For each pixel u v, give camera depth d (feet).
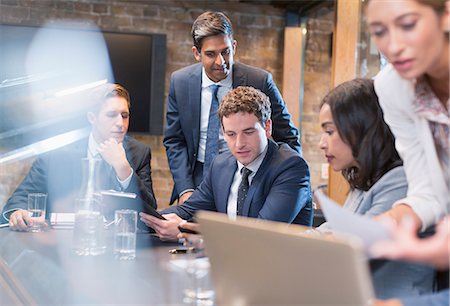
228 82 9.97
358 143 5.33
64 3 17.90
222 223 3.64
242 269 3.61
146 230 8.29
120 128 9.54
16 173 17.30
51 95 17.12
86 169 6.95
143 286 5.07
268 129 7.83
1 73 16.93
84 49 17.44
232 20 19.10
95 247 6.56
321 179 19.77
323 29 19.81
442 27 3.96
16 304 5.84
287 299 3.41
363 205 5.30
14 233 7.99
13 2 17.54
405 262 4.75
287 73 18.94
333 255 3.08
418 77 4.53
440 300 3.87
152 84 17.99
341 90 5.41
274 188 7.53
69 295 4.92
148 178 9.94
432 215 4.55
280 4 18.92
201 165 10.22
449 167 4.48
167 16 18.61
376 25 4.07
